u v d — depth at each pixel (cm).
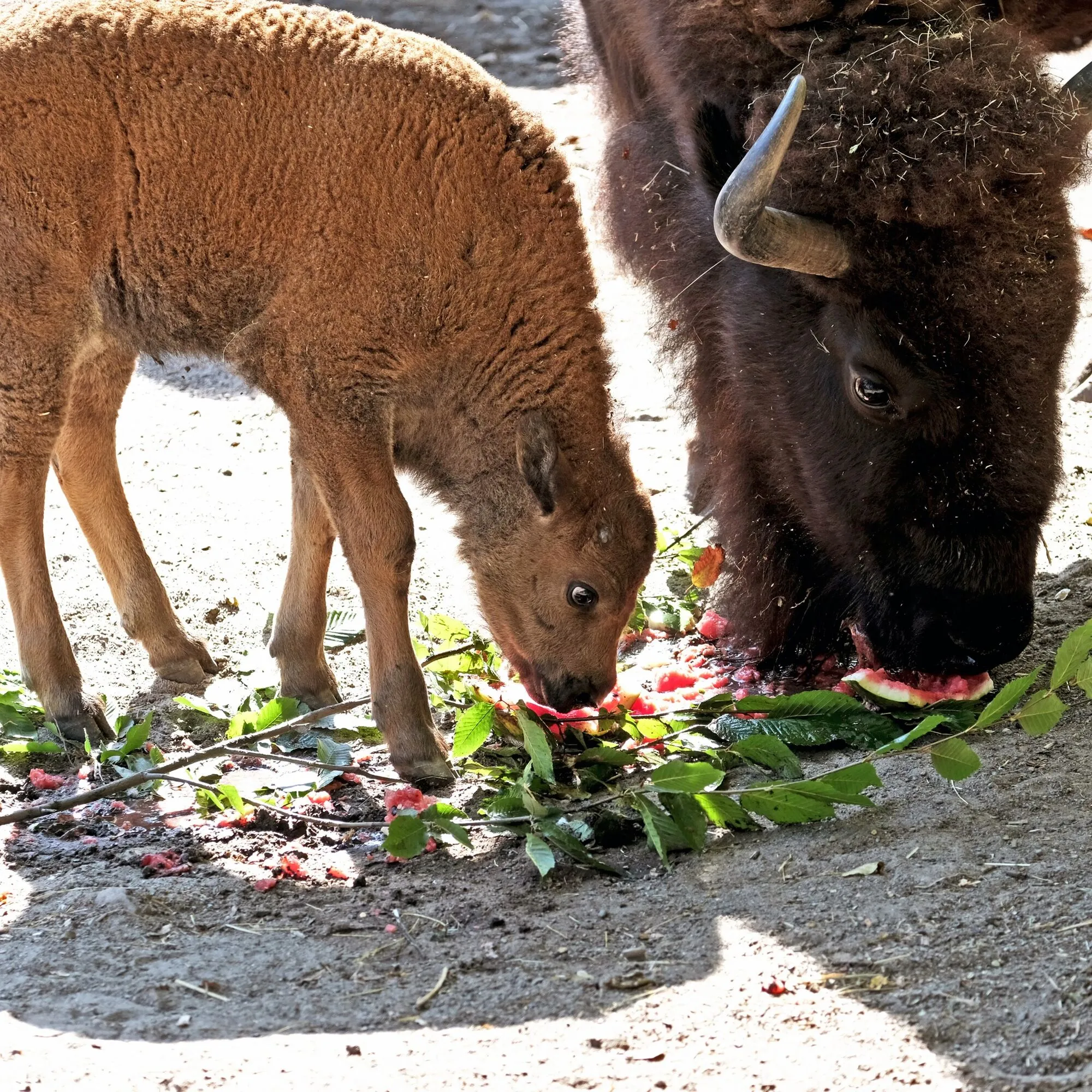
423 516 1614
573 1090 712
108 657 1362
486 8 3581
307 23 1146
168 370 2020
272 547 1548
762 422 1247
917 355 1070
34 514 1195
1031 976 771
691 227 1330
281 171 1123
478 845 1059
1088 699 1157
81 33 1130
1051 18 1347
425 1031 779
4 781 1160
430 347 1156
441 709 1271
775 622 1319
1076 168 1073
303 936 912
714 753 1125
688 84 1263
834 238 1069
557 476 1155
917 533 1116
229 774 1173
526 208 1163
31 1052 748
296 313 1133
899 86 1073
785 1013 769
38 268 1141
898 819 986
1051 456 1092
